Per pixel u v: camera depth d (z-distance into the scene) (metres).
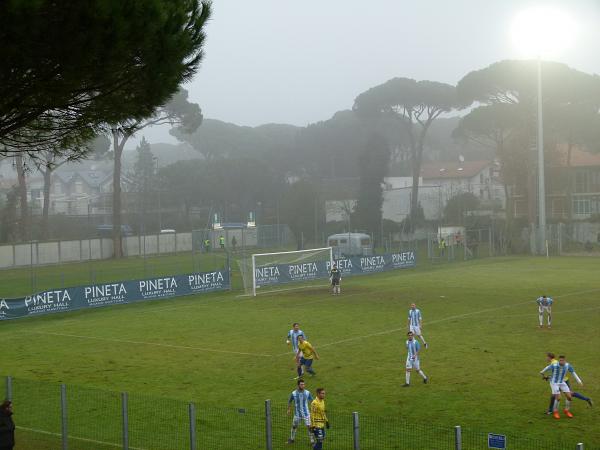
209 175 114.31
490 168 125.69
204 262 75.94
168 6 15.59
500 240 83.56
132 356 30.80
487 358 28.47
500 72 85.75
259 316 41.88
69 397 22.64
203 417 20.70
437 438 18.53
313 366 28.00
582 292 48.44
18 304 42.81
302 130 139.38
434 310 42.19
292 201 98.88
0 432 15.95
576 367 26.61
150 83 16.34
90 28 14.23
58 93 15.84
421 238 99.06
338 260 62.91
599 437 18.56
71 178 157.00
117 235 84.62
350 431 19.23
